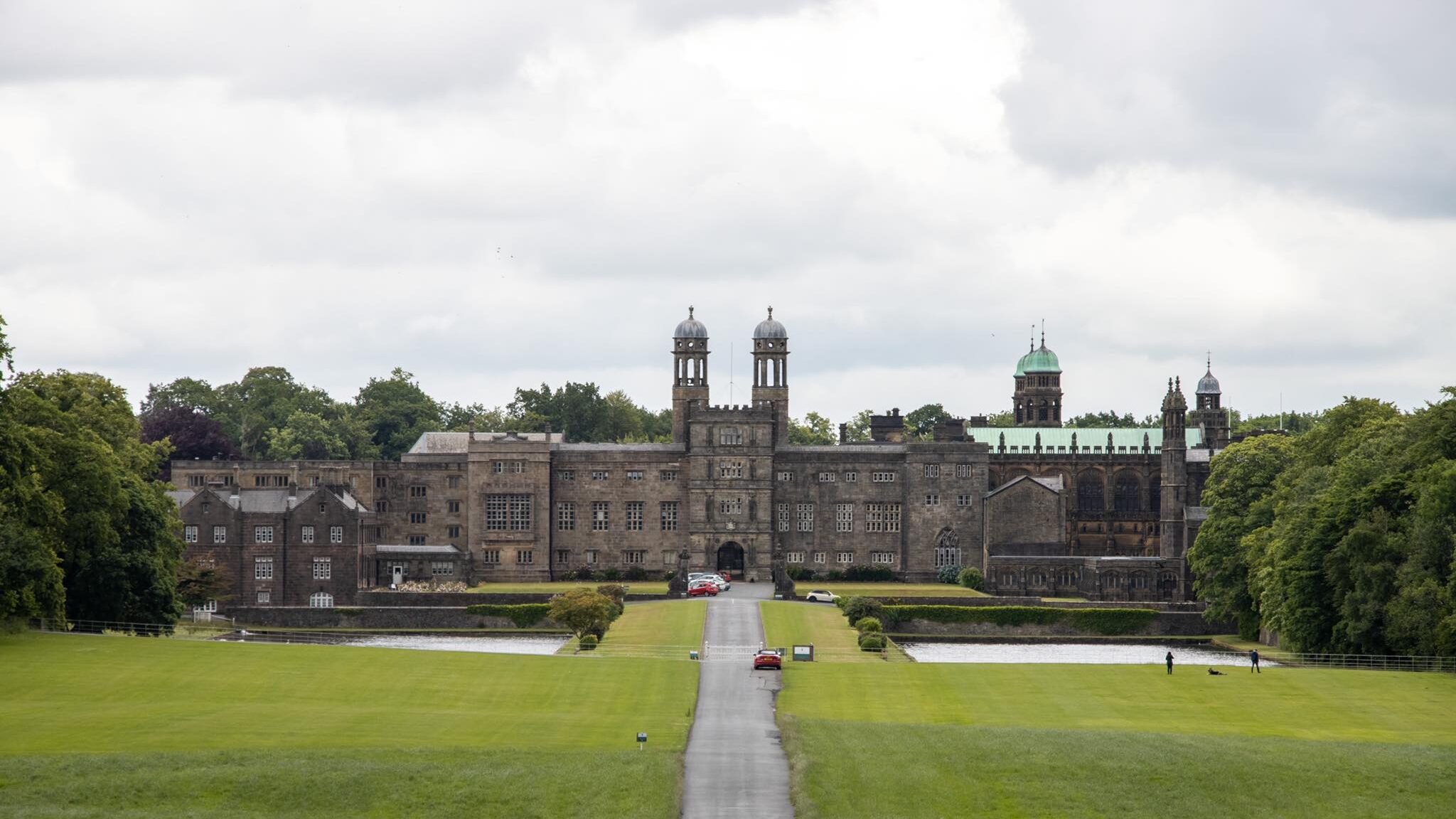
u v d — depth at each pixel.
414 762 120.19
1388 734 138.25
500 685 155.25
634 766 120.25
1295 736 137.50
